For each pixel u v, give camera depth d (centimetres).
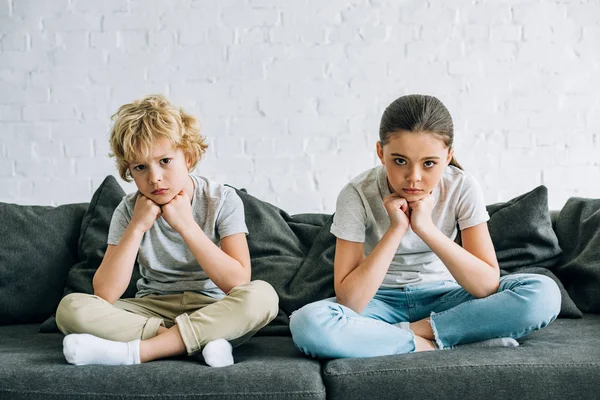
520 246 217
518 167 268
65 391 145
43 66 274
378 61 270
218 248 185
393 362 152
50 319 202
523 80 268
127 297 210
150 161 176
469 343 173
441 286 190
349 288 175
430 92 269
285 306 205
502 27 268
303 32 271
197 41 272
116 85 273
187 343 162
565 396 145
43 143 275
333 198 272
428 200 177
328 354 162
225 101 272
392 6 269
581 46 267
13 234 219
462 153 269
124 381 146
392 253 177
